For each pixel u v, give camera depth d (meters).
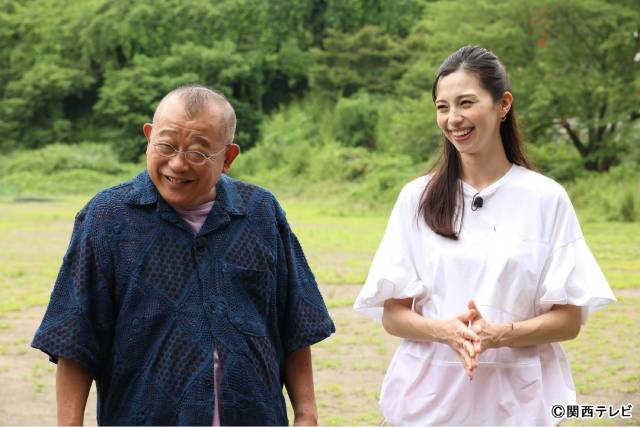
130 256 2.27
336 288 10.45
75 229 2.33
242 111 44.44
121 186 2.37
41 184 38.09
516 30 24.14
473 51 2.67
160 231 2.30
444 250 2.67
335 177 33.06
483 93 2.63
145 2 46.72
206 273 2.29
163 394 2.21
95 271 2.26
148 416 2.21
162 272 2.27
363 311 2.82
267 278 2.38
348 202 28.03
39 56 47.44
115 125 46.84
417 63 34.03
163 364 2.22
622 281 10.67
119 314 2.27
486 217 2.68
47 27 47.72
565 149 28.03
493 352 2.63
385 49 41.66
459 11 26.48
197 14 46.84
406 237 2.76
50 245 15.71
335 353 7.02
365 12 45.38
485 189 2.69
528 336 2.55
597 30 23.91
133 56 47.81
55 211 25.28
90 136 46.47
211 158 2.24
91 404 5.52
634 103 24.00
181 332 2.24
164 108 2.24
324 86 42.53
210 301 2.28
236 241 2.36
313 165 34.91
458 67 2.65
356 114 38.72
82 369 2.28
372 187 28.56
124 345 2.25
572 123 27.22
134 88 44.94
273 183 34.81
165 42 47.22
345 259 13.37
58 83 45.25
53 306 2.27
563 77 23.95
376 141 38.03
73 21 47.16
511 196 2.68
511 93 2.73
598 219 19.98
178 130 2.21
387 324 2.75
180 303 2.26
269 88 47.69
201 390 2.21
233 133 2.33
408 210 2.77
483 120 2.62
